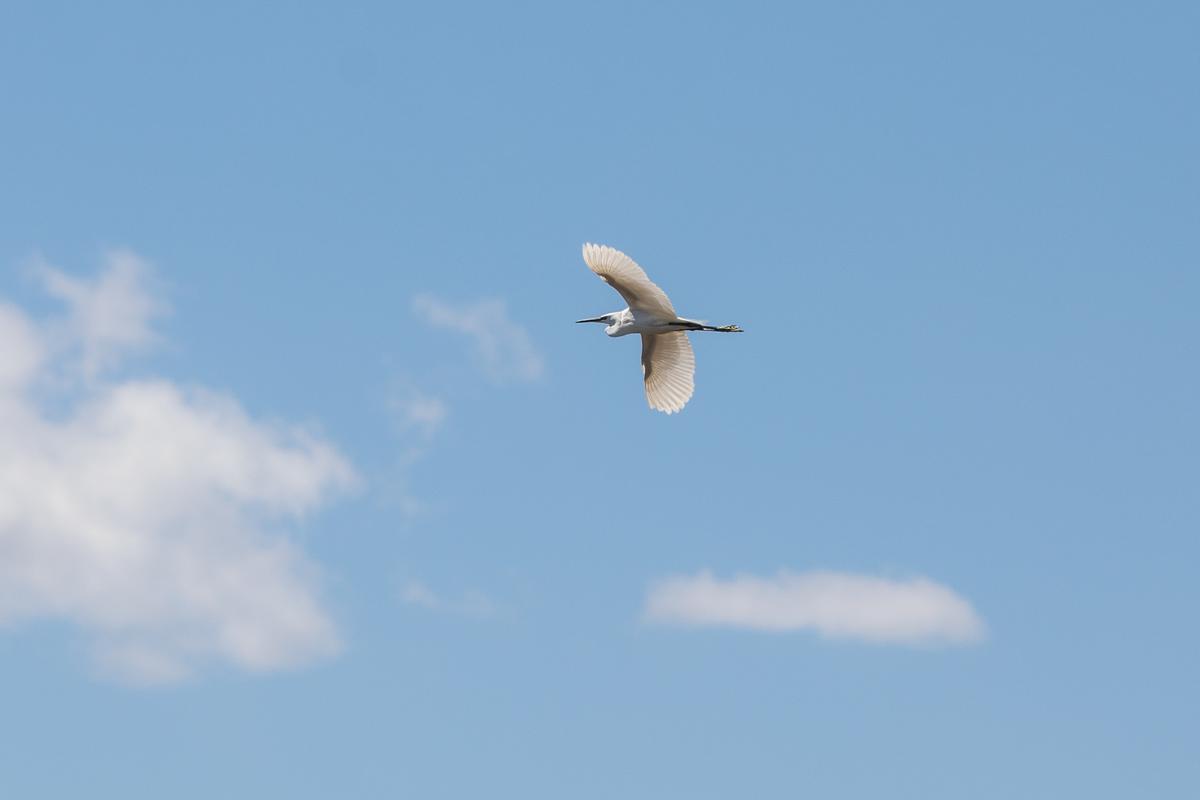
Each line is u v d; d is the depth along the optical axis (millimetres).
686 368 31500
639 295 29062
